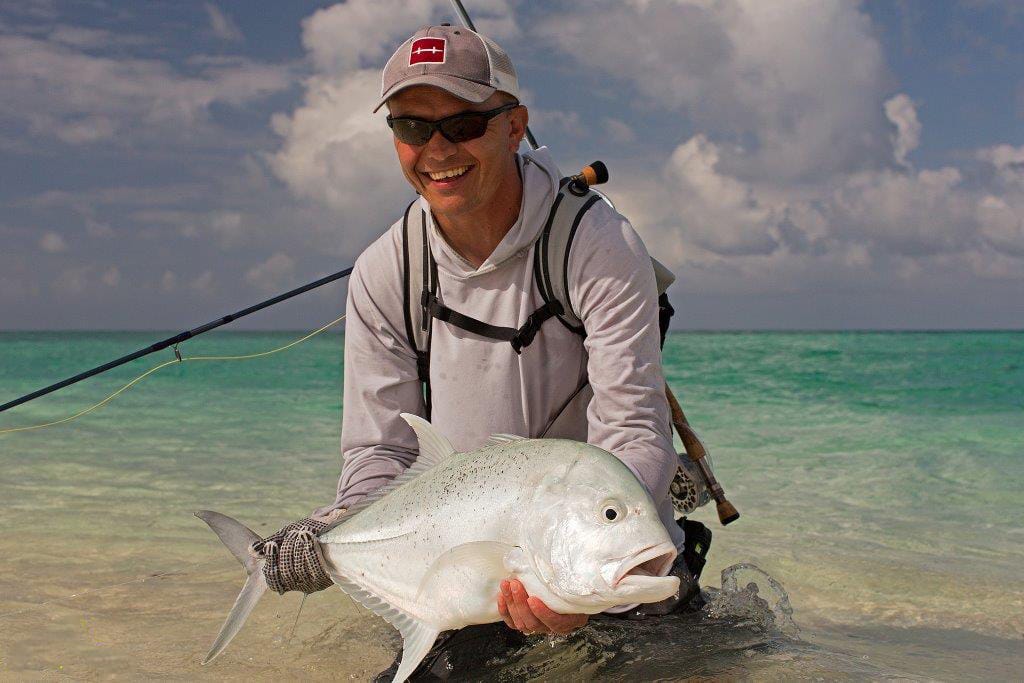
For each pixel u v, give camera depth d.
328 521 2.76
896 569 4.09
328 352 40.97
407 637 2.43
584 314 2.82
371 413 3.09
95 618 3.47
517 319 2.87
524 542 2.14
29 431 9.59
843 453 7.70
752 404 12.37
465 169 2.66
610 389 2.71
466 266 2.88
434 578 2.34
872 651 3.05
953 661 2.94
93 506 5.51
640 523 2.00
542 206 2.79
